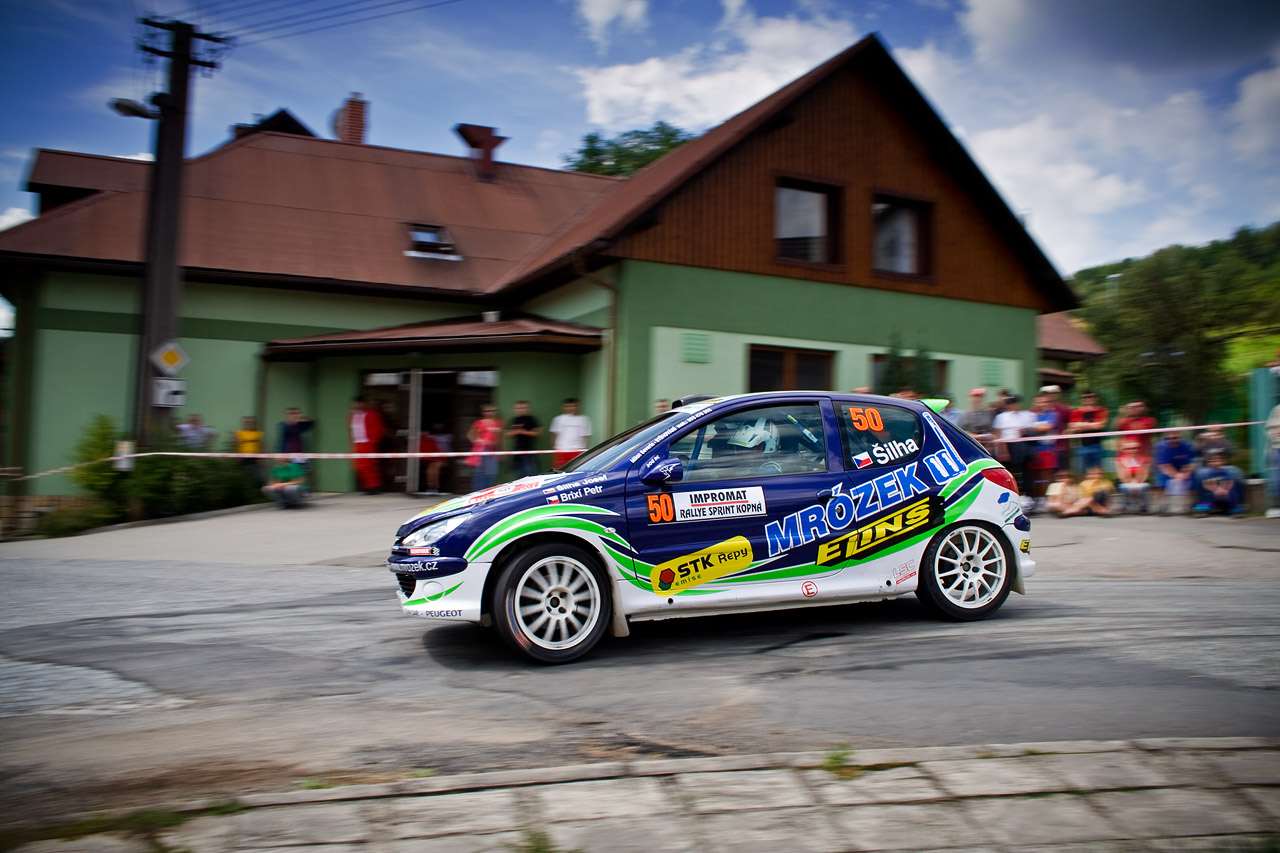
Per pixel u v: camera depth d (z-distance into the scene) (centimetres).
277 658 536
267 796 323
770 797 317
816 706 429
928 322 1599
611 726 407
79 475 1265
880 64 1538
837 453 577
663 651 539
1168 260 2456
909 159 1591
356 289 1636
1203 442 1149
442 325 1623
